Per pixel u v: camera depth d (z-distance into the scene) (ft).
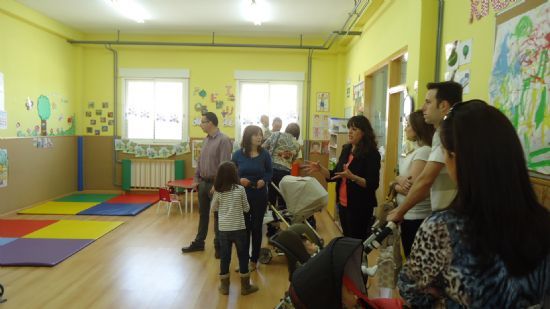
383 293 10.44
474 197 3.13
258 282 11.60
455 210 3.26
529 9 6.52
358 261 4.60
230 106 25.44
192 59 25.29
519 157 3.14
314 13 19.52
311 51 25.29
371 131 9.98
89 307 9.77
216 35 24.80
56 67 22.94
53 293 10.56
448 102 6.37
